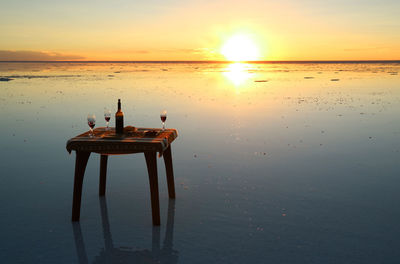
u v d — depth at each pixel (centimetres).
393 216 391
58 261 302
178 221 384
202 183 511
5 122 1040
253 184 506
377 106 1413
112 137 381
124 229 365
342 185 498
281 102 1583
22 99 1641
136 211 412
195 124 1029
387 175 543
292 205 426
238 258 305
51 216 397
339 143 771
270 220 384
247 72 5997
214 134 880
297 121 1073
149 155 363
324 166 595
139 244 332
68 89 2214
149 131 393
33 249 322
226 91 2181
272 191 476
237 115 1202
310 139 814
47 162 623
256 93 2044
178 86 2583
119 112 400
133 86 2534
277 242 333
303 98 1755
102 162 452
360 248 320
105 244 333
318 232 354
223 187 494
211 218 391
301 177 536
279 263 296
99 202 441
